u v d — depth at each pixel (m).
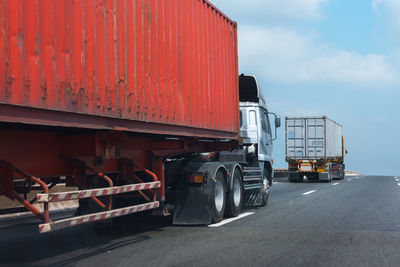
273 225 8.55
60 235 7.71
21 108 4.74
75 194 5.41
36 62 4.90
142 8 6.98
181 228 8.28
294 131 28.94
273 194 17.16
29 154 5.54
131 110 6.61
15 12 4.66
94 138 6.14
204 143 10.12
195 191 8.52
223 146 10.45
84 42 5.65
